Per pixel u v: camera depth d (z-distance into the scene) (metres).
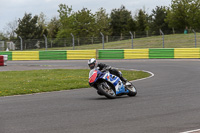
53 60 47.59
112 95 13.88
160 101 12.98
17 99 14.55
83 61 44.34
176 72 27.89
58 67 36.09
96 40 53.97
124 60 44.81
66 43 52.84
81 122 9.12
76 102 13.11
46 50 48.12
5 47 53.59
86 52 47.31
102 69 14.09
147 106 11.77
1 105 12.70
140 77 24.78
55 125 8.78
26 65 39.41
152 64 37.28
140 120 9.31
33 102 13.41
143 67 33.94
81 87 19.39
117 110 11.00
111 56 46.88
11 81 22.78
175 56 45.69
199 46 59.22
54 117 9.92
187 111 10.70
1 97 15.52
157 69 31.36
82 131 8.09
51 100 13.95
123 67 34.53
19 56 48.44
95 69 13.94
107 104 12.38
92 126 8.61
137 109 11.16
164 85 19.14
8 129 8.41
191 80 21.61
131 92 14.62
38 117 9.96
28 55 48.25
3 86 19.72
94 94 15.86
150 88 17.84
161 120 9.30
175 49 45.72
